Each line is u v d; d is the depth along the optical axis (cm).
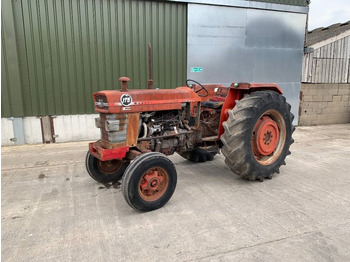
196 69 647
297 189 340
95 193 331
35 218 272
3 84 529
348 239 236
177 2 607
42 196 322
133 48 592
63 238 238
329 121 805
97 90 583
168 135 329
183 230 249
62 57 552
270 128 364
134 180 267
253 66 696
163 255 215
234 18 655
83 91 576
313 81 764
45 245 228
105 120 295
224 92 439
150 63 321
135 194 269
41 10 526
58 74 555
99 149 290
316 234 243
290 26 712
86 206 297
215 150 448
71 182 365
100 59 574
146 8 586
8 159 462
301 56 737
